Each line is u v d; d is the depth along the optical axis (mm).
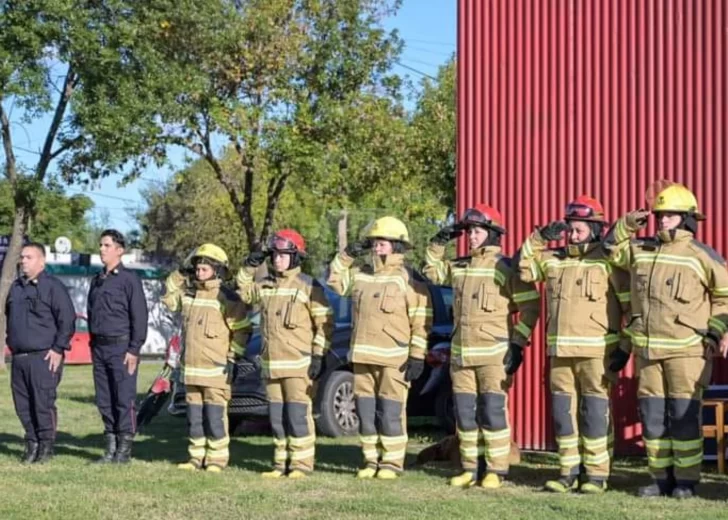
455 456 9602
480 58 10594
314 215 39719
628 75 9797
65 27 20734
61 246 32938
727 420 8523
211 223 43875
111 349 9641
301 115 23328
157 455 10453
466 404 8562
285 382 9039
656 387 7859
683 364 7707
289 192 38875
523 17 10375
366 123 24125
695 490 8008
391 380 8844
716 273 7715
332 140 23734
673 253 7805
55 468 9375
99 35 21000
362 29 24047
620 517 6992
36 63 20688
